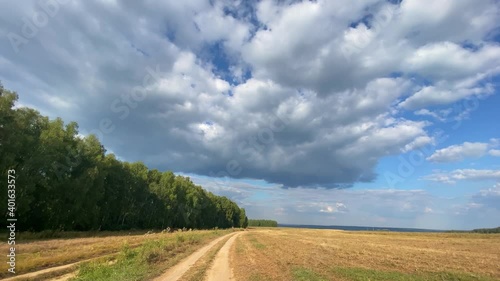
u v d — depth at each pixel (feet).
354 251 118.32
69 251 91.25
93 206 191.31
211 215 463.01
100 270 63.05
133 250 93.35
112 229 244.01
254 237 218.79
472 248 148.15
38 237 140.46
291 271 66.90
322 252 112.16
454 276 65.46
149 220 299.38
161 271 67.05
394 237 266.57
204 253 106.83
